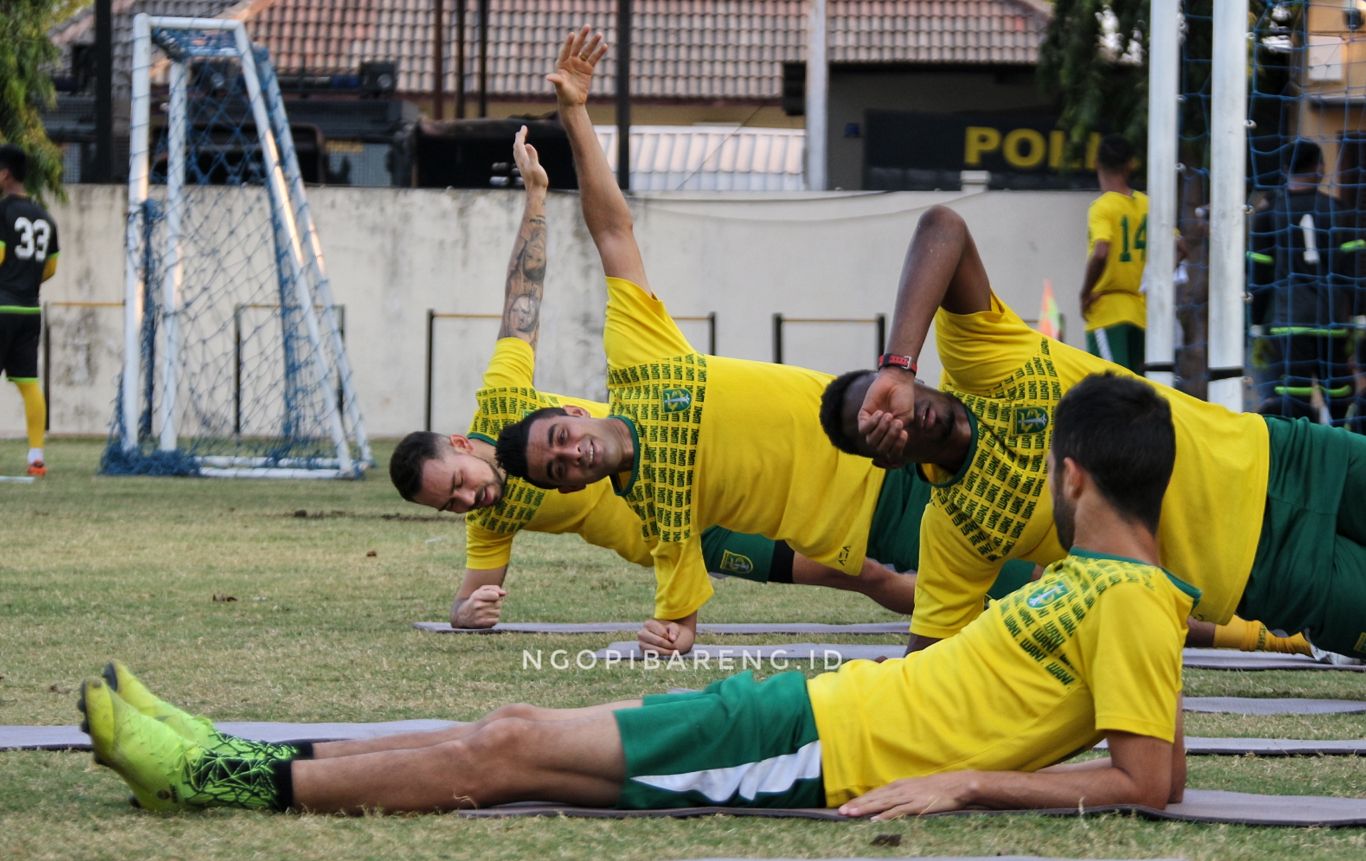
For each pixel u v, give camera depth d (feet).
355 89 189.57
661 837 27.78
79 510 97.55
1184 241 101.55
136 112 120.47
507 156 175.63
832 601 69.10
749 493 46.65
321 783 29.32
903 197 171.73
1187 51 103.71
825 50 177.68
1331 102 99.09
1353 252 87.92
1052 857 26.53
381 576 71.61
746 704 29.84
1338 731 40.70
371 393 172.04
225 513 97.86
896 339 35.12
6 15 159.84
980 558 37.63
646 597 67.87
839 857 26.50
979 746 29.53
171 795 29.17
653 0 252.83
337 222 170.91
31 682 44.86
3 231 114.11
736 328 173.47
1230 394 64.80
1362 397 88.22
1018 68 211.00
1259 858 26.84
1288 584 37.17
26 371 117.70
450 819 29.04
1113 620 28.71
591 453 43.98
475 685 45.42
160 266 130.52
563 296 171.01
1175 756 30.86
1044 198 169.78
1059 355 37.06
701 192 172.35
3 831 28.04
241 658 49.75
